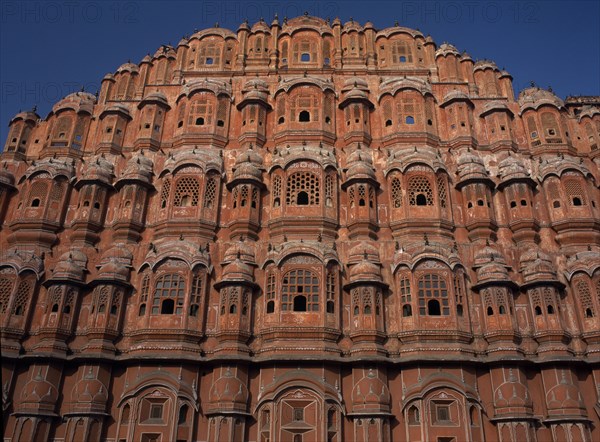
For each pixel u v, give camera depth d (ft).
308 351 81.56
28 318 87.25
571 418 77.20
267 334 84.38
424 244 90.17
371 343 82.69
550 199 98.32
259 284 89.56
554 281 87.04
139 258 93.15
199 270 89.25
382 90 112.37
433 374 80.38
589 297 87.51
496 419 78.43
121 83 121.80
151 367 81.82
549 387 80.94
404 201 96.22
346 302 88.07
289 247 89.40
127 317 88.02
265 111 110.83
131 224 95.14
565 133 108.37
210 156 102.32
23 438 76.38
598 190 102.32
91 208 97.14
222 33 126.52
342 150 106.22
